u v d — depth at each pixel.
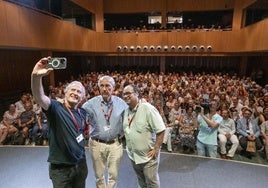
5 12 6.09
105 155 2.49
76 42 11.11
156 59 16.70
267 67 13.06
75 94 2.02
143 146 2.35
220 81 11.38
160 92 8.27
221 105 5.95
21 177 3.40
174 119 5.84
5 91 9.55
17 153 4.21
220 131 5.14
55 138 1.94
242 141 5.07
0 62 9.23
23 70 10.66
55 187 1.96
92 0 13.99
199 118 4.52
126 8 15.27
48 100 1.88
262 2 12.27
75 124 2.02
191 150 5.37
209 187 3.14
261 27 9.91
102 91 2.40
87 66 16.84
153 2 15.02
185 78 12.26
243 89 8.83
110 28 17.20
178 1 14.90
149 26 16.39
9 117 5.76
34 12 7.50
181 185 3.19
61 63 1.75
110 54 15.04
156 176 2.48
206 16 16.17
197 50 14.05
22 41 6.87
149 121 2.33
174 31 14.15
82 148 2.09
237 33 13.27
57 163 1.96
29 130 5.68
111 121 2.41
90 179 3.29
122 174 3.45
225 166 3.75
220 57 16.02
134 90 2.33
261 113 5.54
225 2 14.17
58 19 9.24
